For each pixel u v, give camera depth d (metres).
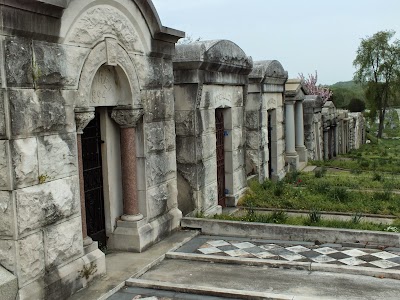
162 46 8.74
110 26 7.20
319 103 25.50
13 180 5.38
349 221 9.95
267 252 8.23
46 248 5.91
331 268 7.20
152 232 8.48
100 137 8.09
